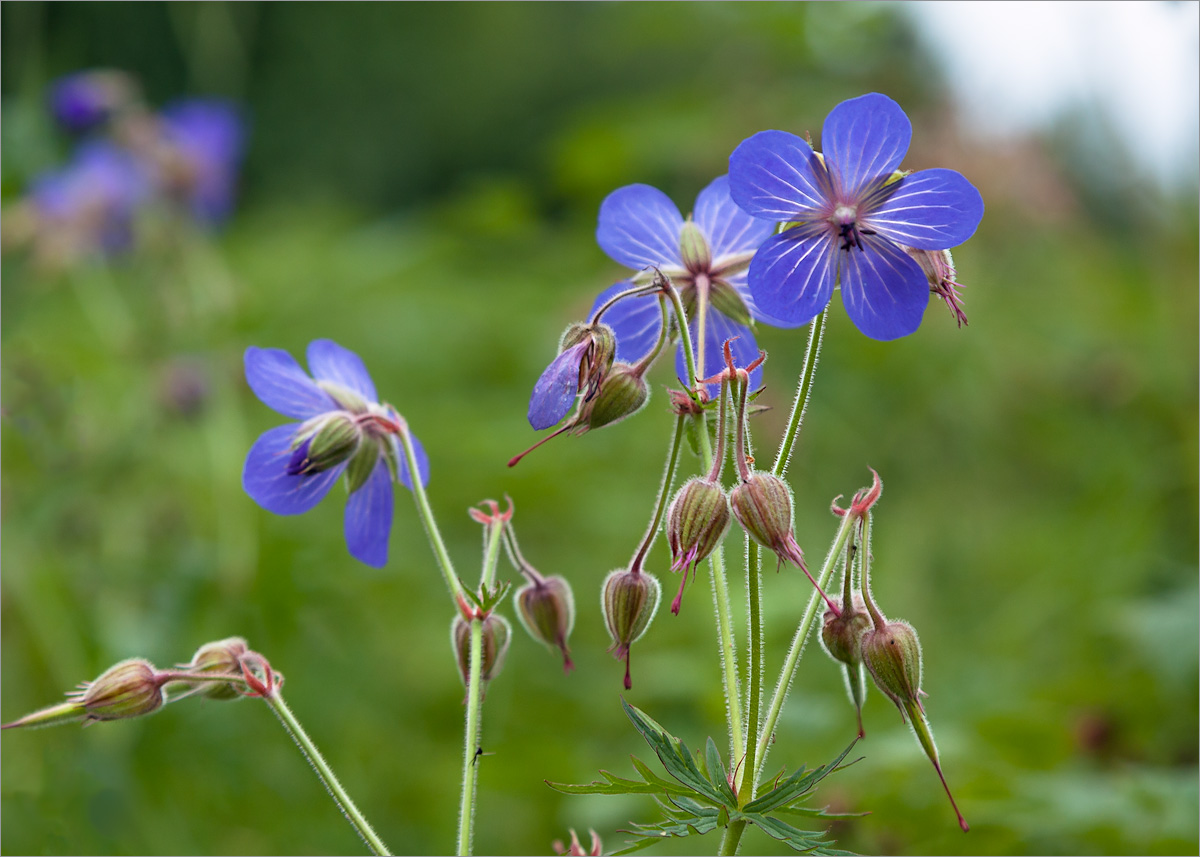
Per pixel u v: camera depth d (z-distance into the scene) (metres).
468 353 1.21
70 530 0.75
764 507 0.41
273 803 0.68
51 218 0.86
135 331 0.86
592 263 1.24
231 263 1.40
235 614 0.71
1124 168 1.03
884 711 0.63
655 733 0.41
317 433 0.45
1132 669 0.66
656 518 0.43
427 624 0.82
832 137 0.42
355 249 1.43
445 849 0.65
